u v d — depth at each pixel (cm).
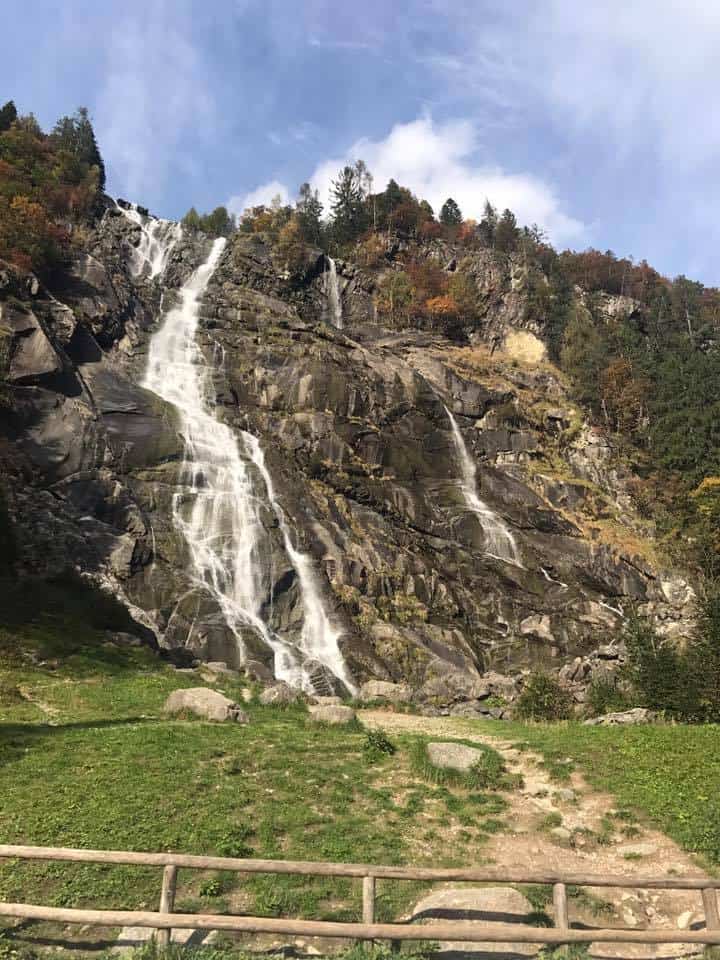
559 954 933
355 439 5619
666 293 12781
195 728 1891
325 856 1211
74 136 10750
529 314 10294
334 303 9162
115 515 3944
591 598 5191
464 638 4453
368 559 4631
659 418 8288
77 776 1488
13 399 4122
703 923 1089
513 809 1469
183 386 5562
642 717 2614
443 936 915
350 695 3538
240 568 4072
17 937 977
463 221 14400
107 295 6212
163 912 936
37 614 2927
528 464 6844
